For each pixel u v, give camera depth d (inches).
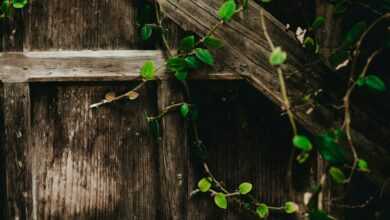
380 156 55.0
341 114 54.6
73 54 55.4
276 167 57.7
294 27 57.0
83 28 55.8
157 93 56.1
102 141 56.7
